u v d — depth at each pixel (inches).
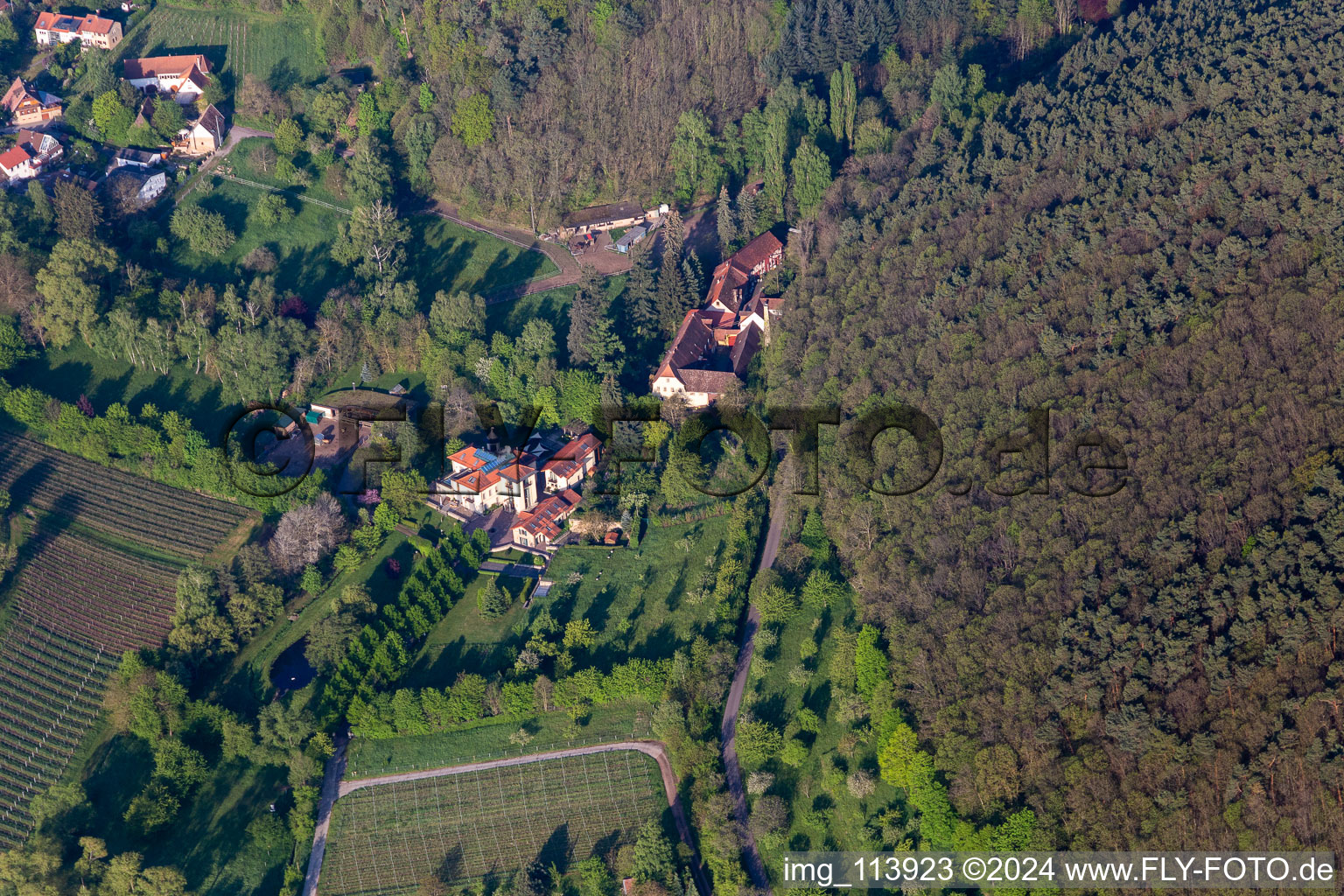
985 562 7071.9
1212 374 7234.3
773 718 6884.8
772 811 6432.1
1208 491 6766.7
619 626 7460.6
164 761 6884.8
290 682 7436.0
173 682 7199.8
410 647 7445.9
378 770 6939.0
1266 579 6373.0
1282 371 7062.0
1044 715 6382.9
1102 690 6338.6
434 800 6771.7
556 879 6353.3
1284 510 6584.6
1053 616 6678.2
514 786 6781.5
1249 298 7416.3
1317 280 7283.5
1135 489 7022.6
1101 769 6131.9
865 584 7283.5
